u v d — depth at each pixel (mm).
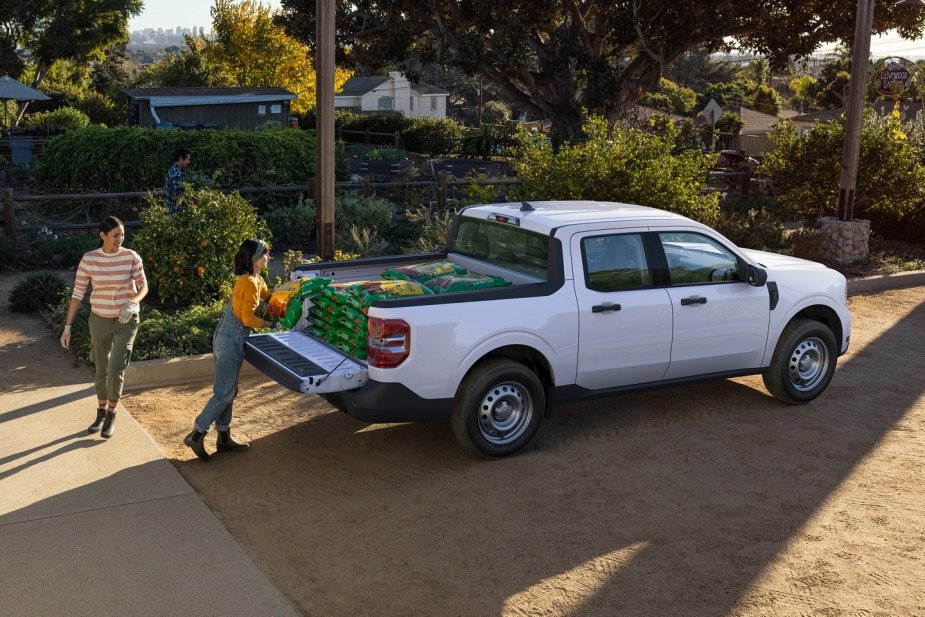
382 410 5777
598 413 7434
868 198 15633
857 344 9883
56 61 47344
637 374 6809
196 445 6043
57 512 5199
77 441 6297
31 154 26781
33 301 9891
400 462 6258
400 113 53250
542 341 6238
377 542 5035
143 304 10156
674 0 25734
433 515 5406
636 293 6668
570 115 27812
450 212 15422
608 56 26844
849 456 6520
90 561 4660
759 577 4695
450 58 27406
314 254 14008
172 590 4402
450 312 5867
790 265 7809
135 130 16844
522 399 6297
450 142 46656
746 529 5277
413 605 4367
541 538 5121
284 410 7324
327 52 9102
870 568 4809
